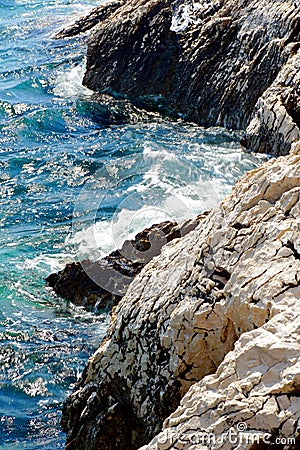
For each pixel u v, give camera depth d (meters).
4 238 12.36
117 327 6.95
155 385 6.42
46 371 8.94
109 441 6.57
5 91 19.09
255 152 15.23
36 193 14.12
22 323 9.89
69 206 13.49
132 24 19.45
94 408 6.80
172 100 18.06
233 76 17.17
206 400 4.93
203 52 17.91
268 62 16.66
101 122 17.50
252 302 5.61
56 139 16.59
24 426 7.98
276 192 6.20
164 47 18.64
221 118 17.05
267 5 17.38
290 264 5.64
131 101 18.42
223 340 6.00
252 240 6.04
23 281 10.90
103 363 6.99
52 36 23.08
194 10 18.86
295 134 14.20
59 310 10.21
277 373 4.77
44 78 19.84
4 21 25.41
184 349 6.19
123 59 19.16
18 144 16.33
